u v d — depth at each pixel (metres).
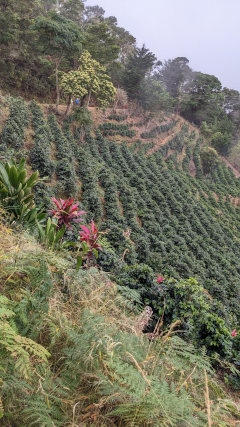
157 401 1.31
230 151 60.28
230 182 50.44
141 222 22.34
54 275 2.39
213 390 2.30
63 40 25.91
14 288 1.96
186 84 63.81
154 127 44.66
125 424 1.36
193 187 38.66
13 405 1.26
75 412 1.33
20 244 2.40
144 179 29.05
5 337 1.37
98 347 1.61
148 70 45.59
